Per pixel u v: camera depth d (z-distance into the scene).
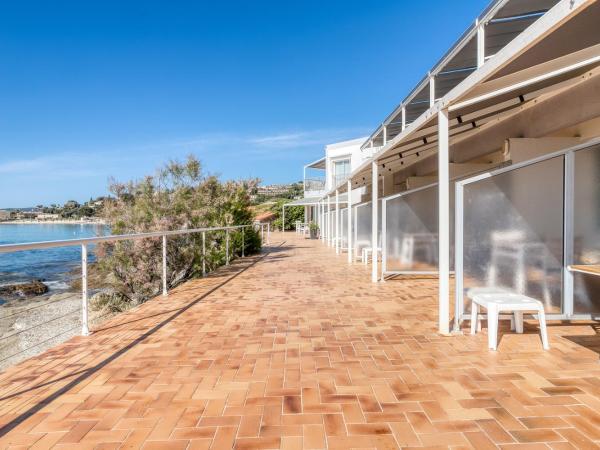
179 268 9.75
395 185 15.09
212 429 2.26
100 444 2.11
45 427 2.29
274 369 3.18
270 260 12.11
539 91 5.91
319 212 26.34
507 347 3.66
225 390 2.79
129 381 2.95
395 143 6.29
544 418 2.34
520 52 2.77
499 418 2.35
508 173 4.34
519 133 7.47
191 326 4.48
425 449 2.04
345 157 26.23
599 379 2.91
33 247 3.25
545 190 4.34
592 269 3.34
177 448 2.07
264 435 2.19
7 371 3.16
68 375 3.07
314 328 4.39
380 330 4.30
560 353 3.48
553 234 4.34
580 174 4.29
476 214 4.32
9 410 2.51
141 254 9.38
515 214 4.34
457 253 4.25
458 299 4.25
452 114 5.06
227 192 13.75
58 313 9.80
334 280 7.93
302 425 2.29
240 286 7.23
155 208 10.11
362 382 2.90
